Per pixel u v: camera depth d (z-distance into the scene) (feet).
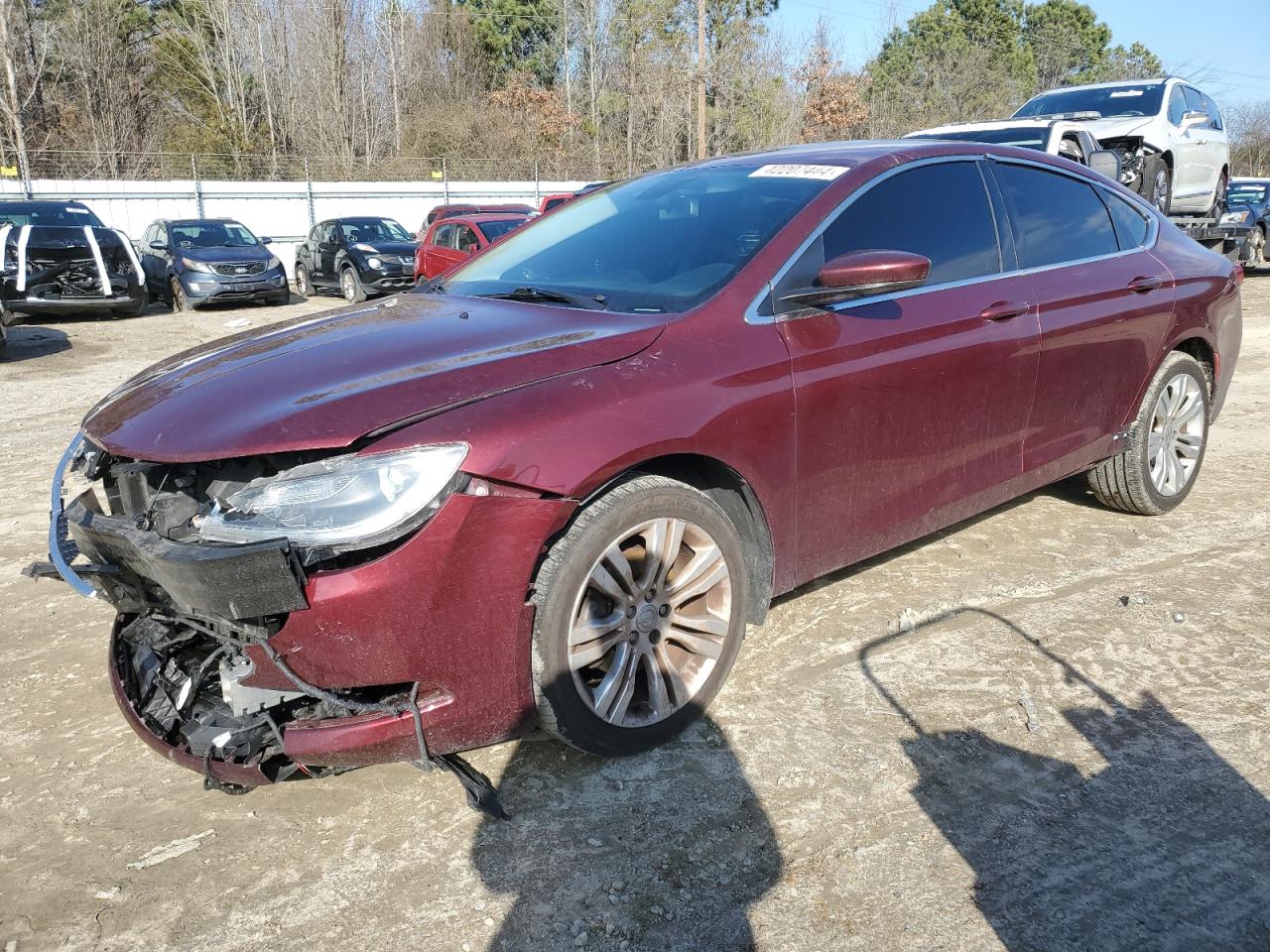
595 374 8.63
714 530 9.30
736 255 10.29
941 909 7.28
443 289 12.23
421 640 7.65
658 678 9.18
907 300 11.05
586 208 13.01
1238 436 20.48
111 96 127.85
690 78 130.82
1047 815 8.29
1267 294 46.98
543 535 8.01
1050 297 12.53
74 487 10.00
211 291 51.44
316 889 7.68
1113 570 13.30
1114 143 36.09
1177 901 7.30
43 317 50.19
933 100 153.89
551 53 161.89
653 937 7.09
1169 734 9.40
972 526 15.12
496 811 7.94
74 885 7.79
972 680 10.46
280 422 7.66
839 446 10.30
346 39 140.26
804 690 10.34
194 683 8.54
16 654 11.80
